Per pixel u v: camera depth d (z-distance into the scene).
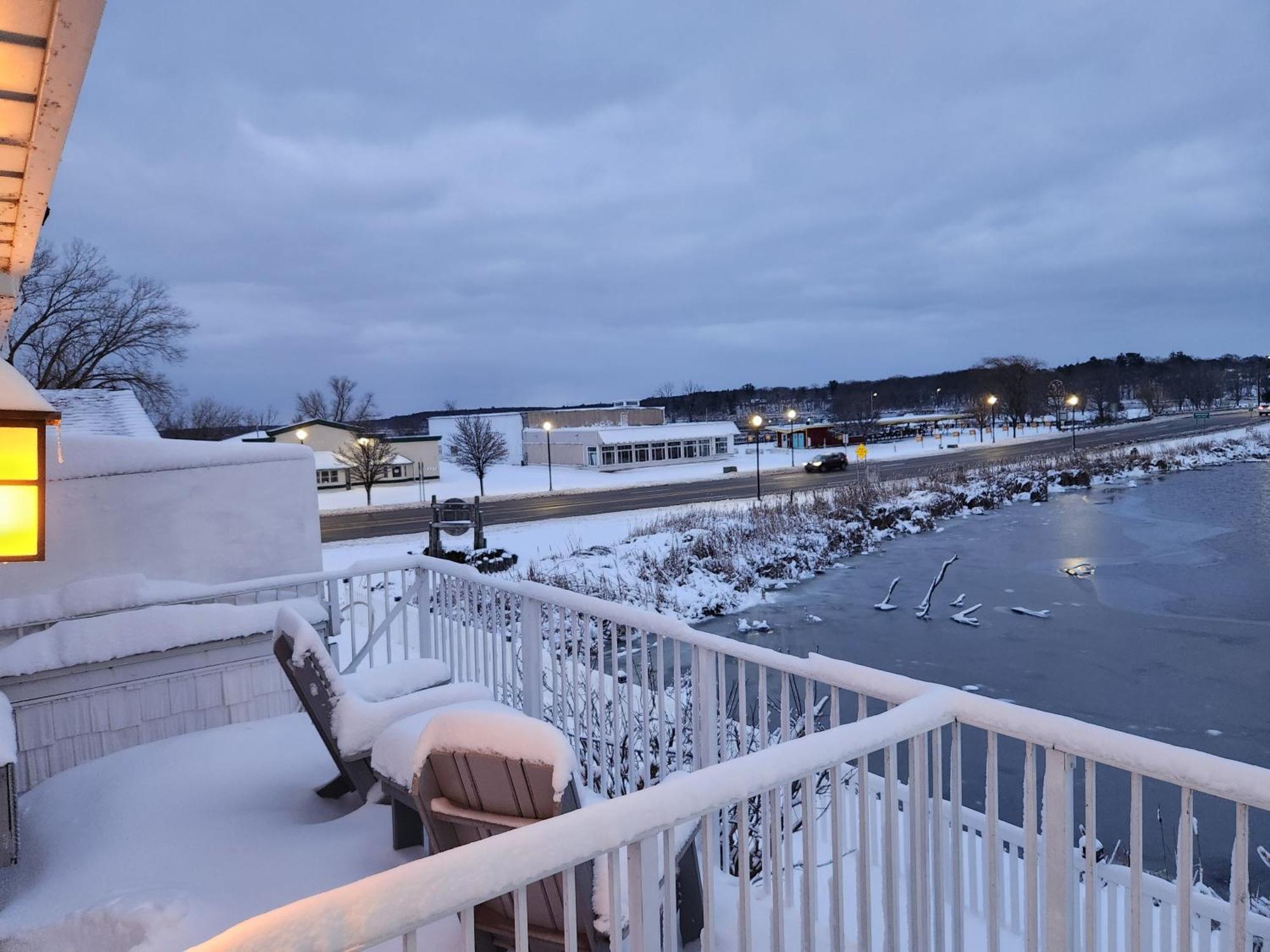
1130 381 137.25
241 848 3.02
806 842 1.97
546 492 40.62
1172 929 4.12
